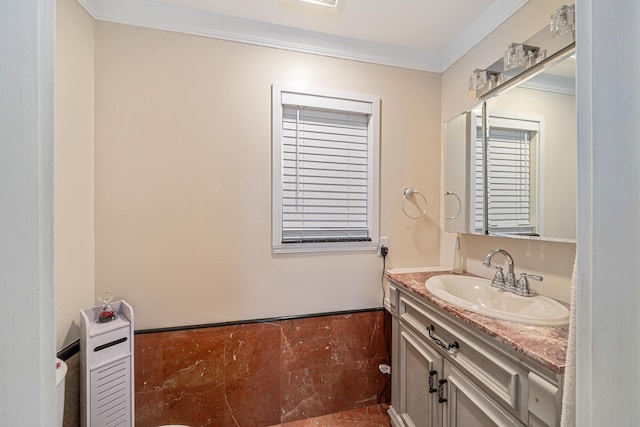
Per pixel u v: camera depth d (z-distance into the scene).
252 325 1.56
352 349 1.71
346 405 1.70
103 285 1.38
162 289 1.46
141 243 1.43
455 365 1.10
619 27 0.31
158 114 1.44
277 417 1.60
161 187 1.45
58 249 1.19
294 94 1.61
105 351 1.19
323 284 1.69
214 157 1.52
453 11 1.48
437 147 1.88
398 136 1.80
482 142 1.47
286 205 1.67
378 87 1.76
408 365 1.46
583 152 0.36
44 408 0.30
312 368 1.65
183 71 1.47
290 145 1.67
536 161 1.18
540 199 1.16
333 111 1.72
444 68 1.84
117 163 1.40
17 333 0.28
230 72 1.53
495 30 1.45
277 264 1.61
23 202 0.28
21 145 0.28
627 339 0.31
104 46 1.37
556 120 1.10
